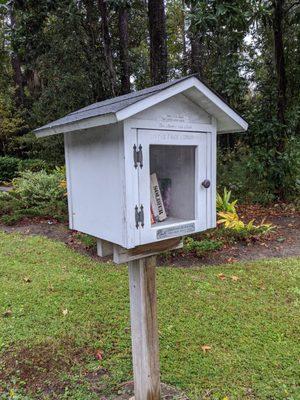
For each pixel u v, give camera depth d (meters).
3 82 14.59
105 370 2.26
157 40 6.79
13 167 12.98
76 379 2.17
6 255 4.50
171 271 3.86
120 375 2.20
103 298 3.24
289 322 2.78
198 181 1.72
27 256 4.46
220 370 2.23
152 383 1.86
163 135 1.54
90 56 8.80
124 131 1.43
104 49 8.59
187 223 1.70
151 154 1.66
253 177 7.44
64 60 8.76
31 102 14.47
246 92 6.73
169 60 12.80
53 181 7.16
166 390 2.06
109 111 1.35
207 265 4.09
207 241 4.62
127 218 1.50
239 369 2.24
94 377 2.20
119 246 1.61
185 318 2.86
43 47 8.14
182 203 1.80
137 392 1.91
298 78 7.55
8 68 14.48
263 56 7.87
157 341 1.84
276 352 2.40
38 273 3.88
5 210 6.56
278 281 3.56
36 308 3.05
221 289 3.40
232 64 6.43
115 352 2.44
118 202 1.53
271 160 6.93
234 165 7.91
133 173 1.48
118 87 9.24
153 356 1.84
